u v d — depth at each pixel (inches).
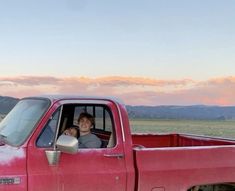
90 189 146.7
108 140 157.3
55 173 141.1
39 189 138.6
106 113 157.8
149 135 235.3
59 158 143.0
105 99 157.3
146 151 156.6
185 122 3157.0
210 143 213.8
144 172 154.5
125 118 157.3
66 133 153.9
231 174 169.0
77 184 144.6
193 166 162.7
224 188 179.0
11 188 134.7
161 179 157.3
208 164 165.5
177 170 159.8
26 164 138.2
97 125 161.8
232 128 2266.2
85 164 147.1
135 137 232.8
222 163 168.1
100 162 149.6
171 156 160.1
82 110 158.1
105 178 148.8
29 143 140.4
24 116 152.0
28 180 137.0
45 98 151.9
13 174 135.1
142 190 154.5
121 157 153.2
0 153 137.9
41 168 139.7
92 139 155.7
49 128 143.9
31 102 156.7
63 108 151.7
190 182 162.1
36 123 143.1
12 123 154.3
